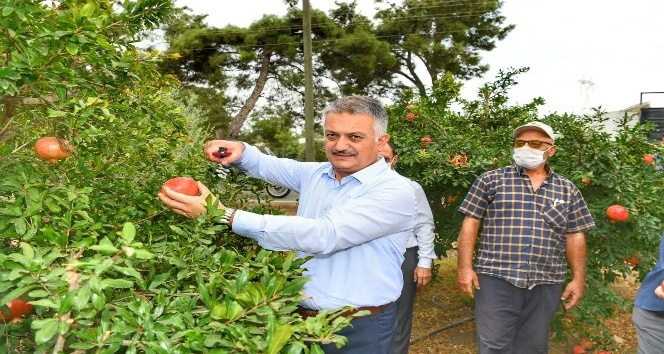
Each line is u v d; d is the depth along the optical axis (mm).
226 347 1284
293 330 1221
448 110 5348
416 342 4496
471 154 4633
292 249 1888
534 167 3180
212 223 1783
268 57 19422
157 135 2648
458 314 5090
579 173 4004
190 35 17703
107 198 2191
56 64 1578
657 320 2771
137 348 1271
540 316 3236
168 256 1649
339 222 1922
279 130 19703
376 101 2117
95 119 2088
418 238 3359
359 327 2070
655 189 3945
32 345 1770
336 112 2062
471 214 3367
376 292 2086
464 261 3375
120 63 1836
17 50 1633
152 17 1964
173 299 1521
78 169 2098
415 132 5137
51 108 1775
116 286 1180
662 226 3881
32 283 1197
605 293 3838
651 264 3992
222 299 1566
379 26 21422
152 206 2139
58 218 1536
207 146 2479
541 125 3123
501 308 3191
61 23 1551
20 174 1744
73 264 1162
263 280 1458
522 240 3139
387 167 2207
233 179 2707
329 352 2082
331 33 18609
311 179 2354
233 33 18094
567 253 3332
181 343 1294
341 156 2078
